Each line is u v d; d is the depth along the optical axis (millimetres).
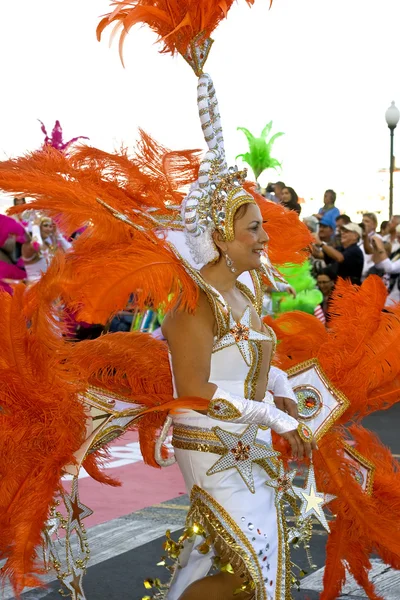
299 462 3463
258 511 2854
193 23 2957
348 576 4113
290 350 3654
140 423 3410
